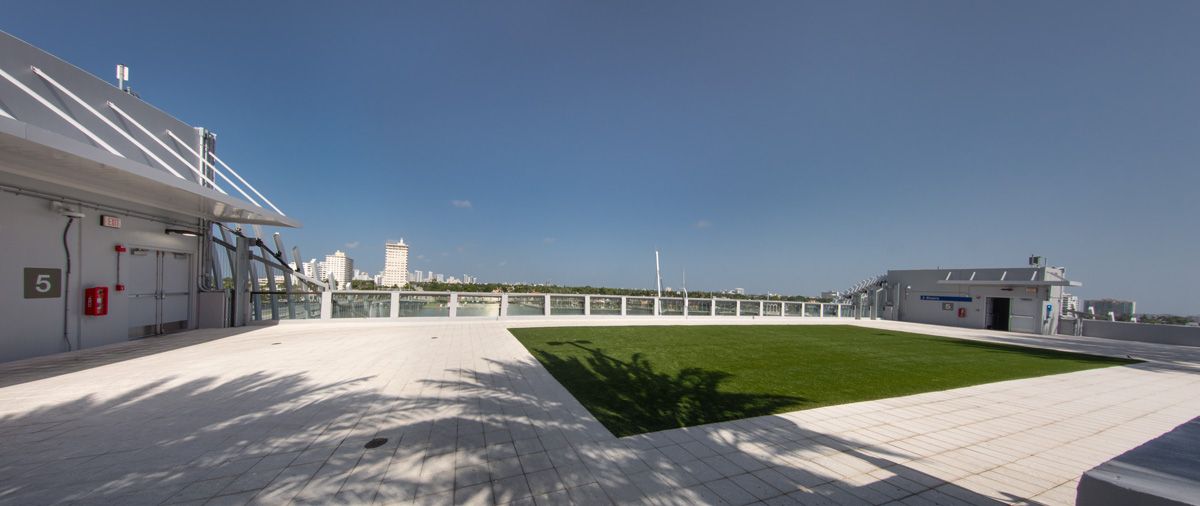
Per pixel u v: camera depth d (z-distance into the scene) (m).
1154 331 17.09
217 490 3.06
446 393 5.71
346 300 13.70
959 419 5.19
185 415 4.68
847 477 3.52
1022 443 4.42
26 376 6.39
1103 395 6.70
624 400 5.58
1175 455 1.42
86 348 8.70
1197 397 6.79
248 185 11.48
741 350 10.27
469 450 3.86
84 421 4.46
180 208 10.37
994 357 10.64
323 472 3.37
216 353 8.36
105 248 9.07
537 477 3.36
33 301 7.72
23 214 7.51
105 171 6.64
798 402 5.74
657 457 3.81
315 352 8.55
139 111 9.78
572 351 9.28
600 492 3.15
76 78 8.08
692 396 5.87
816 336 14.26
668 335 12.91
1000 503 3.14
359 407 5.03
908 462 3.86
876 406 5.66
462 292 15.05
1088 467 3.85
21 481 3.14
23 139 4.89
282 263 14.45
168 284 11.02
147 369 6.90
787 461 3.80
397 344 9.73
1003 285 20.50
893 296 24.94
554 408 5.15
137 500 2.91
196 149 11.85
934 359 9.91
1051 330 19.58
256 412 4.80
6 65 6.80
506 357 8.37
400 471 3.41
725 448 4.05
